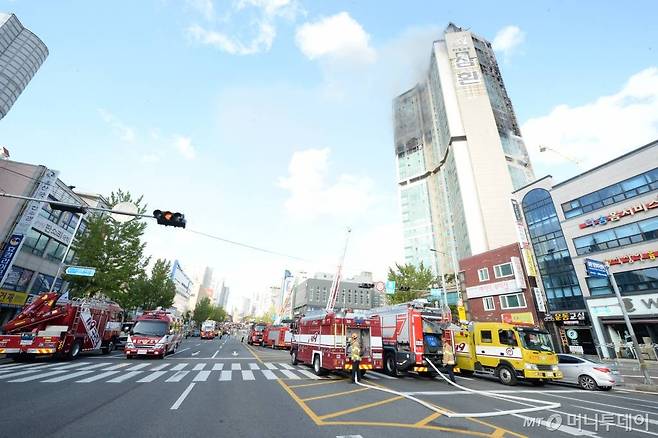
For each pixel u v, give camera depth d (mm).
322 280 102062
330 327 13242
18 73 37875
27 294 26172
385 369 15461
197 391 9000
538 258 31875
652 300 22656
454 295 50125
